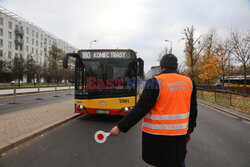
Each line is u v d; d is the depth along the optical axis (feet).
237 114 28.04
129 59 20.93
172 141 5.02
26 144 13.28
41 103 37.86
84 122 20.81
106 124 19.99
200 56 79.56
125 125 5.09
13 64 89.04
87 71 20.67
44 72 122.21
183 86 5.30
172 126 5.04
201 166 10.36
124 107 20.06
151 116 5.21
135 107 5.16
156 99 5.10
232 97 35.42
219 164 10.68
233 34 53.52
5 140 12.94
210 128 19.80
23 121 19.08
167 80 5.18
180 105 5.12
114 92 20.15
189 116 5.90
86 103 20.34
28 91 70.64
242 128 20.08
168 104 5.05
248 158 11.65
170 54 5.78
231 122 23.22
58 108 28.66
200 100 52.21
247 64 54.75
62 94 66.33
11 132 14.96
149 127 5.23
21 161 10.49
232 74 63.31
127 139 15.02
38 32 195.00
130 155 11.61
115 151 12.28
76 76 20.98
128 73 20.57
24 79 156.76
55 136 15.37
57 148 12.64
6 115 22.27
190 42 83.10
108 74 20.54
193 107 5.80
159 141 5.02
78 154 11.66
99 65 20.72
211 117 26.48
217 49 64.34
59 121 19.39
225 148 13.48
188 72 87.35
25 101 41.63
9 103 37.47
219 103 41.29
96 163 10.39
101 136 5.31
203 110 33.60
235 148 13.52
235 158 11.61
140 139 15.05
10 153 11.60
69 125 19.31
